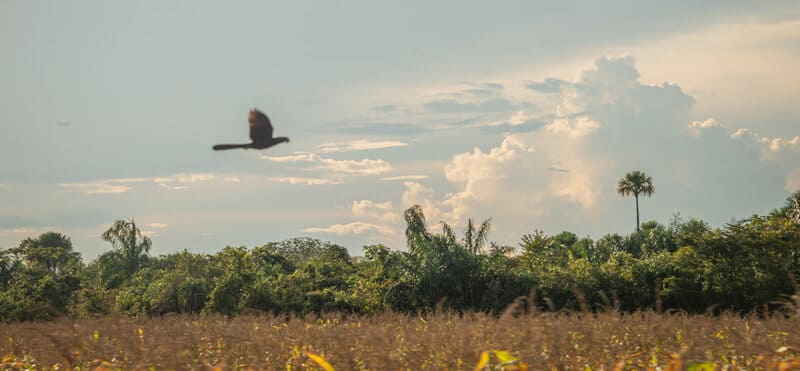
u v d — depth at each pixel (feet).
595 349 52.31
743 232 234.99
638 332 71.77
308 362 57.26
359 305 249.96
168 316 135.03
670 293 234.38
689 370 43.06
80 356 61.87
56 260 492.54
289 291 263.08
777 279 219.00
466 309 230.68
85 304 264.93
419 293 241.14
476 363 51.16
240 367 57.67
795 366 43.73
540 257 288.51
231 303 260.21
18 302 258.57
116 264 415.44
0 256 390.83
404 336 78.38
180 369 52.60
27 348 80.23
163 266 388.16
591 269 247.29
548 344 49.60
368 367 52.65
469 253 251.19
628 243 404.57
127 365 60.39
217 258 303.89
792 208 278.26
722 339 68.39
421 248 248.93
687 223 369.09
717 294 231.50
